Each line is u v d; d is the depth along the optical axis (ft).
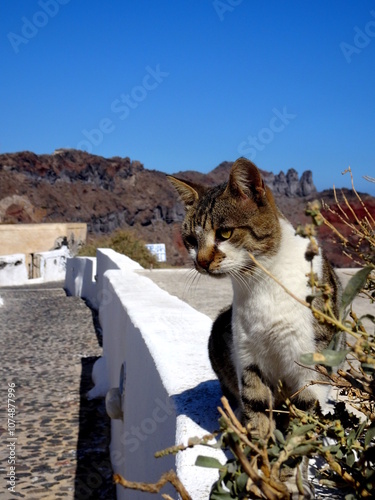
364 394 6.17
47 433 20.61
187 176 282.77
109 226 333.21
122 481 4.43
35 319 43.21
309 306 4.32
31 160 327.67
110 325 24.48
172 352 11.00
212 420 7.72
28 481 16.92
